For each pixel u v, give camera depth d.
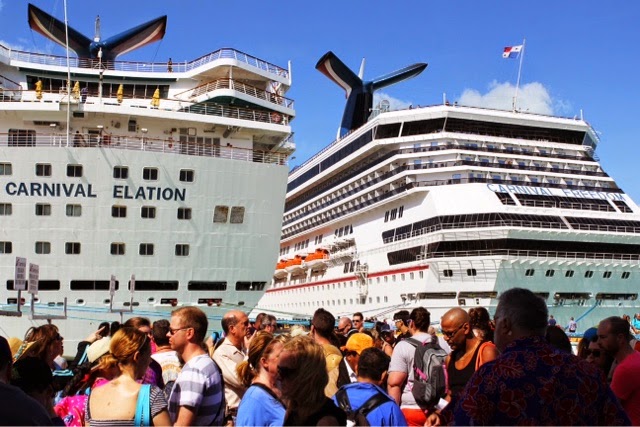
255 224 32.09
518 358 4.67
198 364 6.82
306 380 5.27
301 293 69.19
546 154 49.88
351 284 57.59
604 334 7.61
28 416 4.81
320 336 9.65
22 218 29.25
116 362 6.69
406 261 48.53
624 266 43.78
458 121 49.81
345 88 68.19
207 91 35.44
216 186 31.28
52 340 8.77
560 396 4.50
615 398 4.69
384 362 6.79
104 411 6.18
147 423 6.14
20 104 30.31
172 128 33.19
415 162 49.00
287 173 33.16
